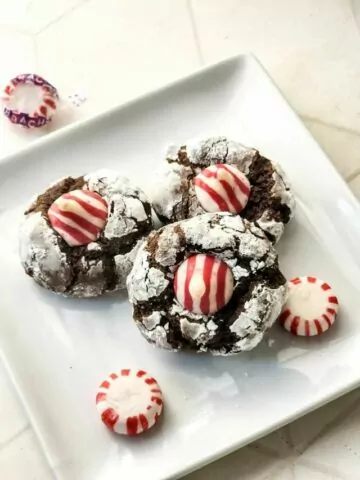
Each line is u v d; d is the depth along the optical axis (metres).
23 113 0.28
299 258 0.24
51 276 0.23
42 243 0.23
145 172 0.27
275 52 0.30
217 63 0.27
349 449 0.22
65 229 0.23
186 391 0.22
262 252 0.22
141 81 0.30
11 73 0.30
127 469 0.21
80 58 0.31
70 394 0.22
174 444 0.21
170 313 0.22
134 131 0.27
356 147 0.28
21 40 0.31
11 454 0.23
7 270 0.25
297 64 0.30
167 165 0.25
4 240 0.25
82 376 0.23
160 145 0.27
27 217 0.24
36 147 0.27
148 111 0.27
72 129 0.27
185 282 0.22
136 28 0.31
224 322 0.22
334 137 0.28
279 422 0.21
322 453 0.22
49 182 0.26
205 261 0.22
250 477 0.22
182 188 0.24
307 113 0.29
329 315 0.22
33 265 0.23
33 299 0.24
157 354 0.23
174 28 0.31
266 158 0.25
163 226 0.24
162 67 0.30
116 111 0.27
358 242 0.24
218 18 0.31
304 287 0.23
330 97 0.29
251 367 0.22
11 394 0.24
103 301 0.24
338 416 0.22
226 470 0.22
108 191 0.24
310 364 0.22
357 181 0.27
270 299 0.21
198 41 0.31
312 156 0.26
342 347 0.22
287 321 0.22
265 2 0.31
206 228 0.22
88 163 0.27
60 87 0.30
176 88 0.27
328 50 0.30
